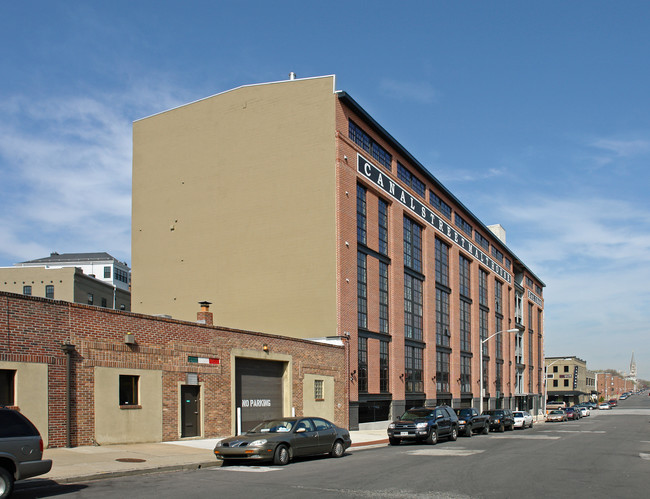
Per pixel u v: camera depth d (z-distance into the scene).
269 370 30.11
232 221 39.66
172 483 14.59
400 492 13.38
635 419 69.00
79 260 85.38
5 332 18.22
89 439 20.48
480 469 17.89
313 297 36.25
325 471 17.09
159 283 41.44
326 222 36.53
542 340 97.06
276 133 39.06
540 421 69.94
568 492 13.75
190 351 25.00
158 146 43.59
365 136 41.31
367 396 38.53
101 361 21.20
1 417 12.15
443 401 51.84
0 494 11.67
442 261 54.59
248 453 18.20
